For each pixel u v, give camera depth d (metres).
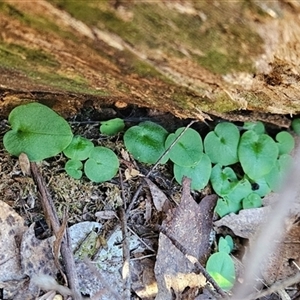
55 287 0.10
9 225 0.11
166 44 0.08
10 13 0.07
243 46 0.08
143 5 0.07
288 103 0.11
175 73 0.08
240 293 0.11
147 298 0.11
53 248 0.11
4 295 0.10
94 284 0.11
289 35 0.08
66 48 0.08
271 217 0.10
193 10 0.07
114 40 0.07
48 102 0.11
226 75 0.08
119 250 0.11
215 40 0.08
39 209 0.11
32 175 0.11
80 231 0.11
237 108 0.10
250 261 0.11
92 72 0.08
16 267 0.10
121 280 0.11
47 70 0.08
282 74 0.09
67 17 0.07
